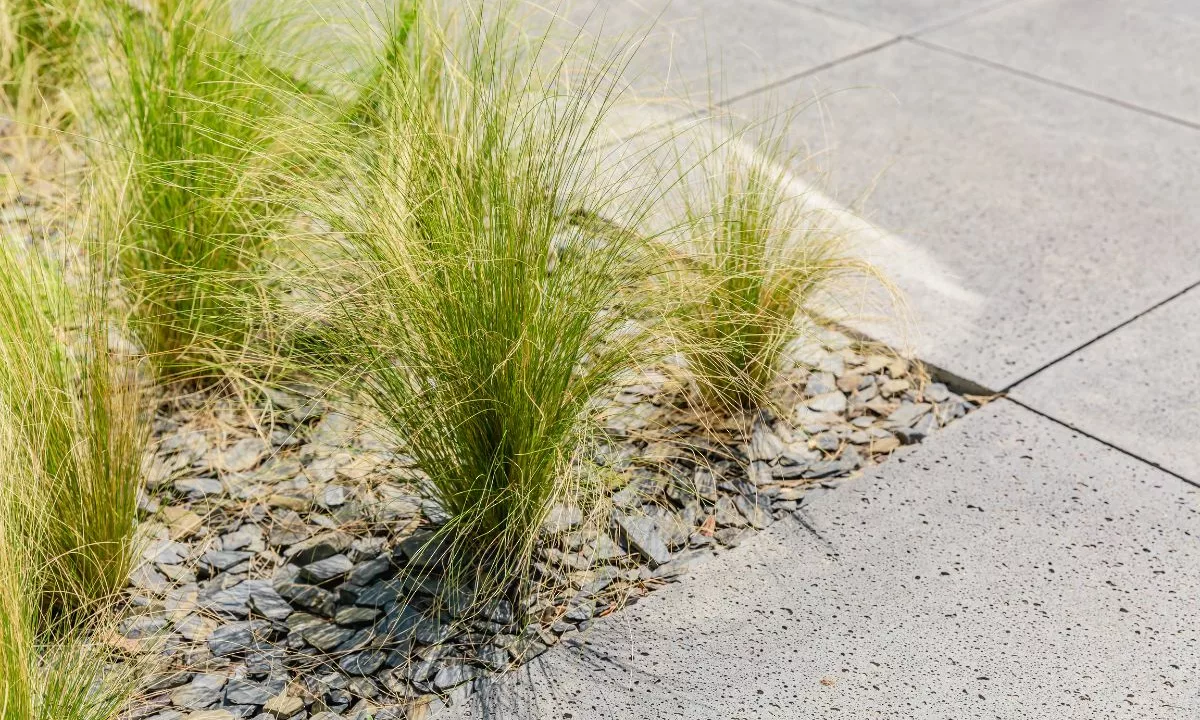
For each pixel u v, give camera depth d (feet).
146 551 8.69
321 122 10.14
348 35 11.30
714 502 9.21
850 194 13.43
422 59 10.45
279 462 9.59
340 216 8.83
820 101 15.47
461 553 8.63
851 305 11.47
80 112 12.38
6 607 6.44
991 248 12.53
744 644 7.96
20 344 7.99
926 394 10.47
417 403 8.35
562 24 13.44
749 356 9.89
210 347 10.16
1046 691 7.59
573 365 8.33
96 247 9.82
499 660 7.83
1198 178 13.83
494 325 8.11
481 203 8.39
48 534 7.88
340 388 9.36
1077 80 16.22
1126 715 7.41
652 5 18.03
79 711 6.96
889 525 9.01
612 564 8.60
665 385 9.92
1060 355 10.89
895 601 8.30
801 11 18.44
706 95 15.35
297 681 7.65
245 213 10.06
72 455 7.93
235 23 11.30
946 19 18.22
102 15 12.57
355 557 8.66
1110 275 12.06
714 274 9.48
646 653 7.89
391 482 9.21
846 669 7.75
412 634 8.01
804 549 8.79
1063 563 8.63
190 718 7.34
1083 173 13.96
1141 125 15.05
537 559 8.58
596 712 7.46
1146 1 18.83
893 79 16.21
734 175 10.19
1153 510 9.12
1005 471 9.55
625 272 8.85
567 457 8.54
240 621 8.12
